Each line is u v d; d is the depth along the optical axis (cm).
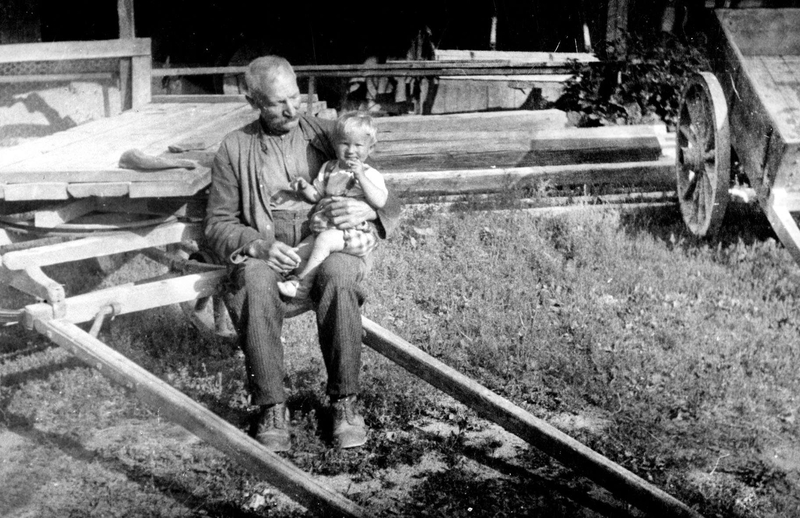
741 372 491
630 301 582
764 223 736
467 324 540
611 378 484
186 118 577
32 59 627
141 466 382
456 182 748
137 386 336
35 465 377
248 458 318
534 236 666
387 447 406
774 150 643
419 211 705
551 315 554
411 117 777
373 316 550
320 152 412
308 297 403
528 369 495
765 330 542
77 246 395
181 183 390
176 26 1043
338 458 394
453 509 362
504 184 754
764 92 678
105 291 381
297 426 413
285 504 361
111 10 1027
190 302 494
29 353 486
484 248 655
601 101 863
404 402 446
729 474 404
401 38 1069
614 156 789
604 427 437
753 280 616
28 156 443
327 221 396
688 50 847
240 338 383
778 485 396
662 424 440
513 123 780
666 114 853
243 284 380
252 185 401
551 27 1284
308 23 1042
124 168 396
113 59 689
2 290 533
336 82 1034
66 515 344
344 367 389
